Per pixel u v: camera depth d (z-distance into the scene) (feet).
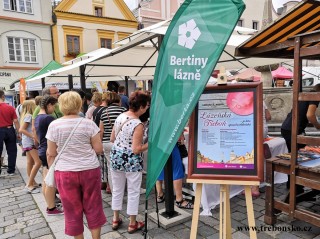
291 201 8.86
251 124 7.03
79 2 65.36
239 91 7.22
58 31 63.21
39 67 61.72
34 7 60.39
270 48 8.83
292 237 8.95
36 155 14.46
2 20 56.70
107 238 9.42
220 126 7.25
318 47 7.50
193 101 6.86
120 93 25.96
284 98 21.63
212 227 9.84
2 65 57.36
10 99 49.75
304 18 8.53
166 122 7.29
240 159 6.95
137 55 17.70
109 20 68.74
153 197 12.82
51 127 7.98
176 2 74.18
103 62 18.21
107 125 12.58
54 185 8.24
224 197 7.47
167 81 7.33
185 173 12.32
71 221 8.00
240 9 6.40
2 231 10.45
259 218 10.32
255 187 12.39
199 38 6.86
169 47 7.29
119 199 9.93
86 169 7.91
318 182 8.04
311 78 44.96
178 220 10.11
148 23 72.23
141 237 9.39
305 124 11.88
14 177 17.69
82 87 18.25
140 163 9.60
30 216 11.67
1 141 17.70
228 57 16.26
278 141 13.50
